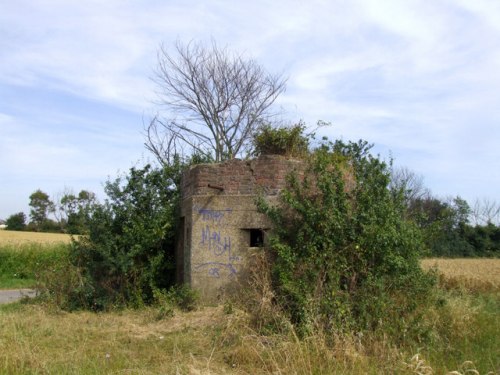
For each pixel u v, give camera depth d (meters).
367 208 9.09
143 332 8.90
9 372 6.32
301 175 10.80
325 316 8.05
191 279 10.86
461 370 6.64
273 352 6.91
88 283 11.53
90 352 7.59
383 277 8.69
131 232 11.79
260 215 10.62
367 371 6.55
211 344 7.84
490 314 10.45
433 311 8.98
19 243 27.00
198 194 11.15
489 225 42.03
